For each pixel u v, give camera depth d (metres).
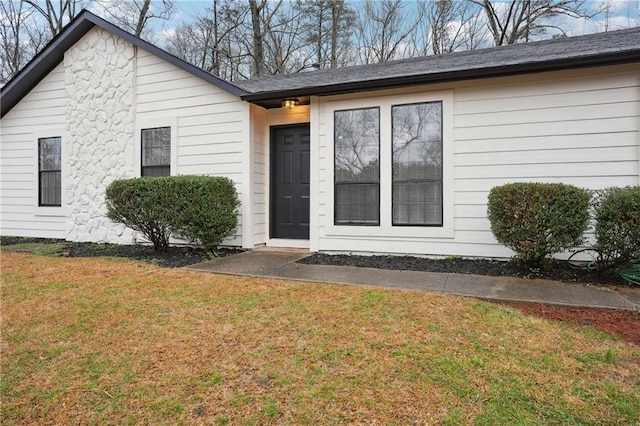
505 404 2.00
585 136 4.95
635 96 4.75
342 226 6.19
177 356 2.60
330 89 5.94
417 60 7.53
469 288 4.00
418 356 2.50
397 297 3.69
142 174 7.65
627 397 2.04
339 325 3.03
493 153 5.37
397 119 5.90
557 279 4.34
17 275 4.87
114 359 2.58
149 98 7.54
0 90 8.53
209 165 7.12
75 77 8.18
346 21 18.42
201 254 6.35
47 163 8.77
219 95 7.02
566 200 4.24
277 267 5.21
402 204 5.87
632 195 3.98
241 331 2.97
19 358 2.63
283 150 7.29
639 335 2.84
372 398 2.06
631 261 4.20
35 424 1.95
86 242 8.05
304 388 2.17
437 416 1.91
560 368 2.35
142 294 3.98
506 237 4.57
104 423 1.94
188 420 1.93
